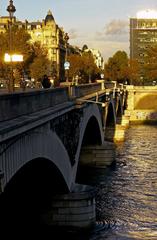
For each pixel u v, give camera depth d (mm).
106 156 72375
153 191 54281
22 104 24594
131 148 92062
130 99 176250
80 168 70562
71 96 41906
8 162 21266
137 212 45469
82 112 45781
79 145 45438
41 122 26406
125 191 54438
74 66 157750
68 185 38344
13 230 37531
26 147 24375
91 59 180000
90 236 37844
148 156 81312
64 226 38062
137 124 153500
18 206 37719
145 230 39750
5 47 85812
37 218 38062
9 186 32750
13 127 20734
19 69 88625
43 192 38125
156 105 176375
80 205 38094
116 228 40031
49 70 132500
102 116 77188
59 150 34281
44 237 36719
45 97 30172
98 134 71625
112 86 114875
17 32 100375
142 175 64062
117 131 103188
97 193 53469
